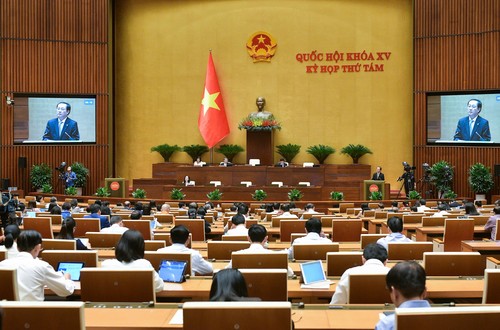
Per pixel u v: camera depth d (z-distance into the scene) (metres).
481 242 8.98
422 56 23.72
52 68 24.80
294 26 25.50
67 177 23.28
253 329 3.17
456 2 23.09
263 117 24.44
